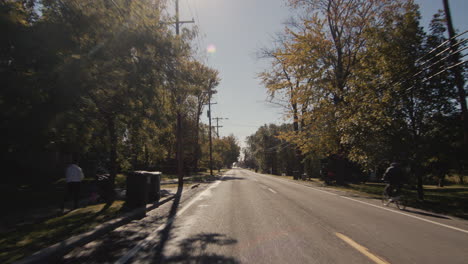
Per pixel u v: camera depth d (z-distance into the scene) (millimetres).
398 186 10594
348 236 6250
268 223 7633
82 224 7227
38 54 6859
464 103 10836
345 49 22281
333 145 21812
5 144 7316
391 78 13453
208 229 6996
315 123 22281
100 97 9914
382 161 14359
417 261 4668
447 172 12945
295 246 5500
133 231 6941
